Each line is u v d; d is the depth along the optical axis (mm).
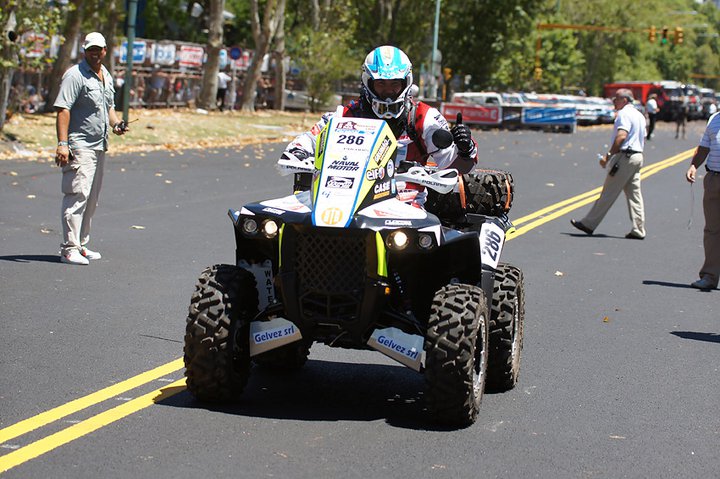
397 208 8633
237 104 67000
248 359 9133
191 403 9047
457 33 94562
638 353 12070
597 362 11523
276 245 8984
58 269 15109
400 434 8469
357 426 8641
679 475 7863
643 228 22203
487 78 98812
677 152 52156
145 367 10211
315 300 8492
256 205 8648
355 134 8820
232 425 8469
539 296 15328
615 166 21875
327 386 9961
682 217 26422
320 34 71250
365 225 8250
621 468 7953
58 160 15141
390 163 8859
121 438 8016
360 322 8406
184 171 30422
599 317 14078
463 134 9305
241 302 8828
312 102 71688
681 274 18094
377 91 9250
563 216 25156
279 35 69938
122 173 28703
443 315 8414
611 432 8898
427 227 8352
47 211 20781
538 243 20750
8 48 32500
